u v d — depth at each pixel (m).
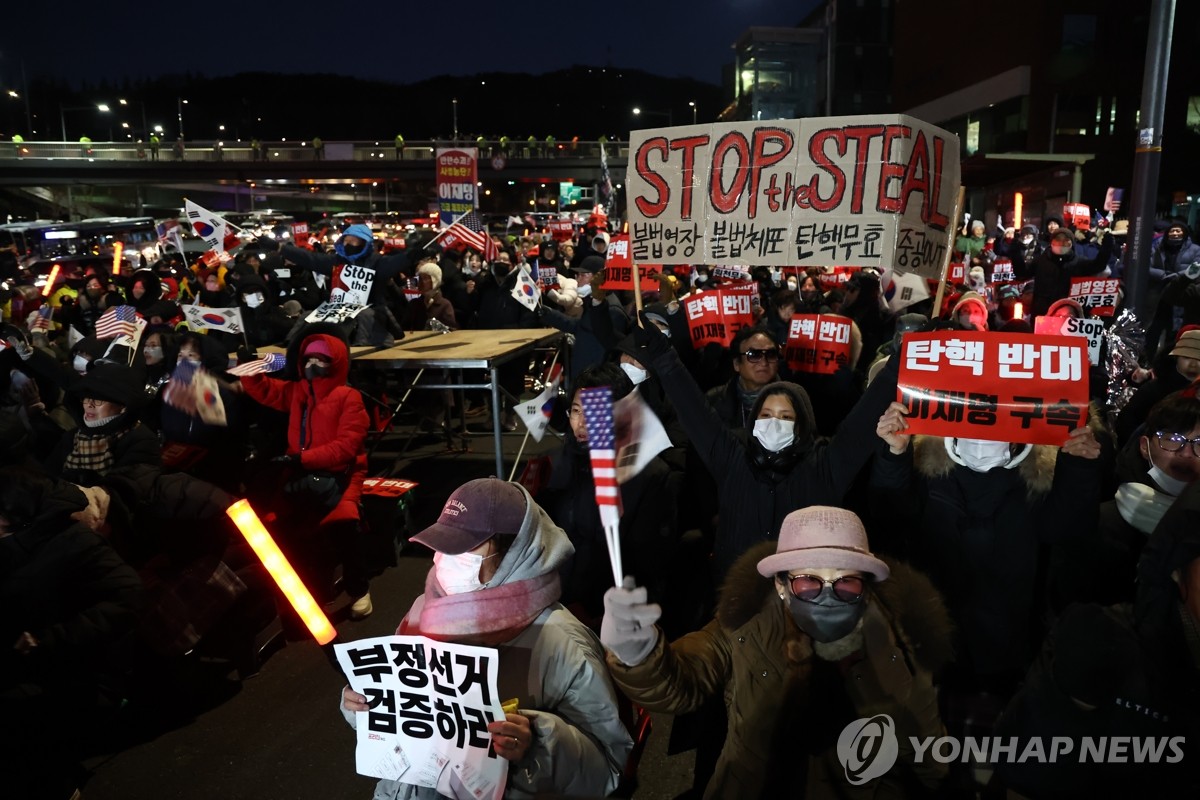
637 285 4.13
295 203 100.94
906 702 2.16
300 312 10.38
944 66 51.81
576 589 3.72
